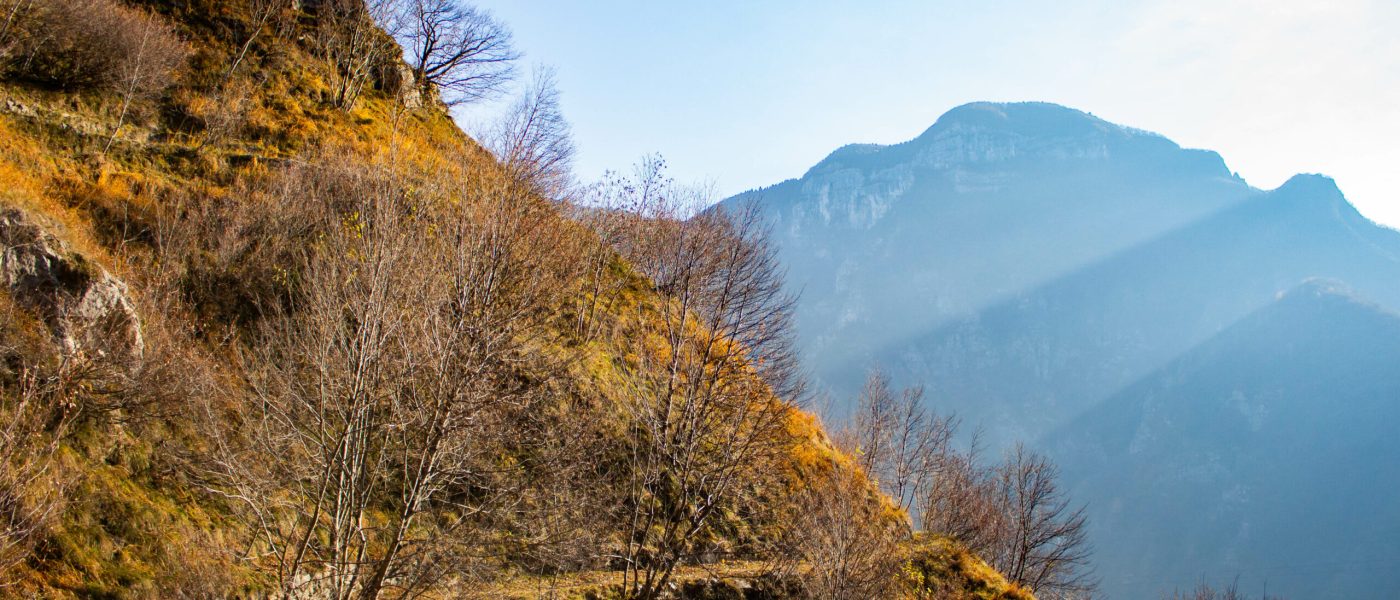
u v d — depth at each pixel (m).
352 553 18.27
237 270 24.19
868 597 23.45
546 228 20.20
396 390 16.11
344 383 15.74
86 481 15.82
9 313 17.06
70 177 25.56
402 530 15.02
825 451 31.73
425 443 15.78
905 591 26.28
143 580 15.19
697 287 26.94
